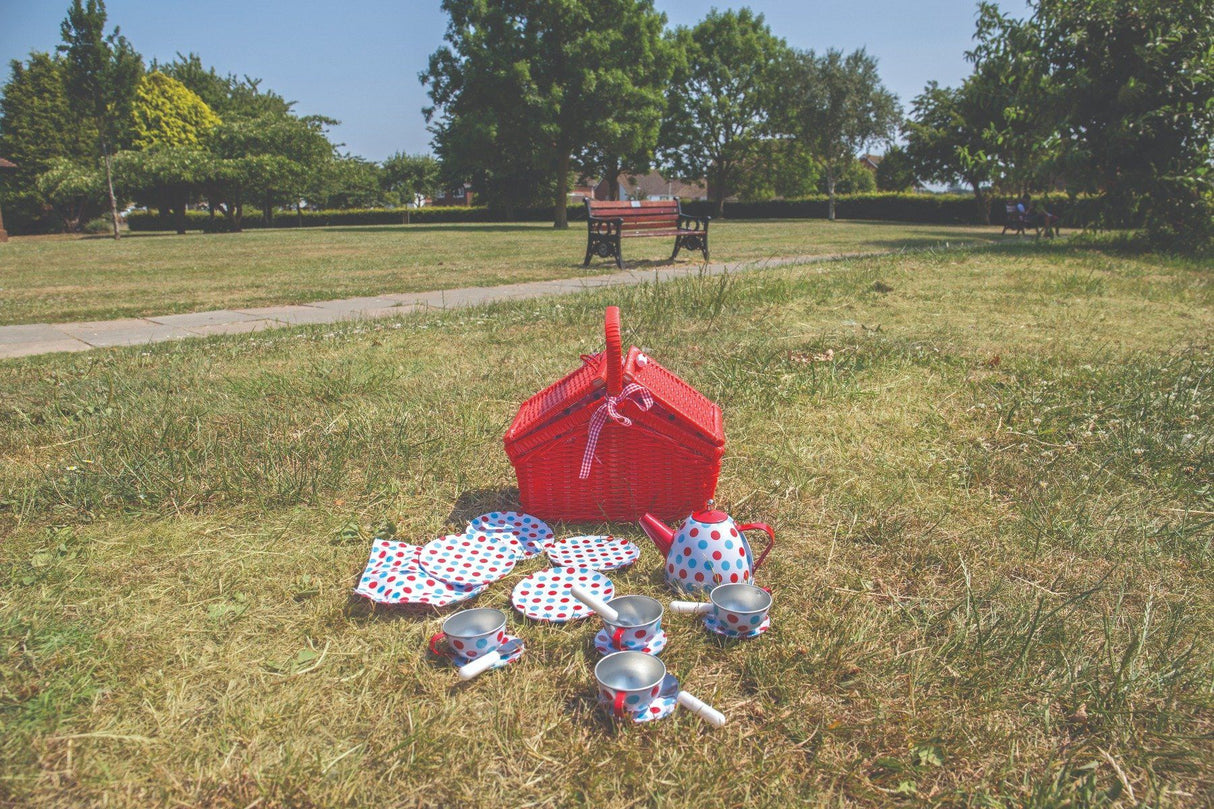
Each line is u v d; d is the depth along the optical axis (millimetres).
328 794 1575
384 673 1975
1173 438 3637
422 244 20750
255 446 3467
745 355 5117
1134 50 11359
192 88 65625
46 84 49844
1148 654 2066
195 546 2635
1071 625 2201
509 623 2227
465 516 2922
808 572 2518
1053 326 6137
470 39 31016
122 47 32375
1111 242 12727
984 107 13547
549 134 31219
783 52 50406
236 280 11570
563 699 1882
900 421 3939
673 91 50438
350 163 64188
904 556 2621
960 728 1786
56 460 3361
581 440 2770
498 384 4523
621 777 1628
